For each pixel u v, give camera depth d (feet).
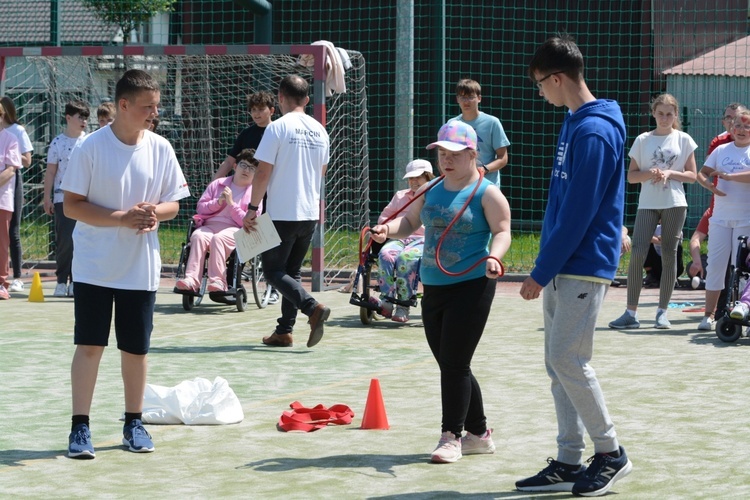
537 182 74.49
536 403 23.00
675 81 66.69
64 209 18.78
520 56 72.74
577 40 71.41
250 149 39.40
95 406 22.72
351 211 50.01
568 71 15.99
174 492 16.48
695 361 28.22
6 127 42.78
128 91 18.57
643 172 34.12
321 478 17.28
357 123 49.47
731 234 33.19
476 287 17.94
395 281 35.73
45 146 53.62
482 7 71.77
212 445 19.49
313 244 44.98
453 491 16.53
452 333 17.97
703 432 20.35
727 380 25.57
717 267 33.45
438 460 18.12
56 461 18.38
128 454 18.86
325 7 74.08
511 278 50.96
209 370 27.04
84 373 18.83
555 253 15.60
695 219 64.59
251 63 51.26
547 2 71.82
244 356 29.22
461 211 17.92
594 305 15.97
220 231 38.86
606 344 31.17
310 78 50.93
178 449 19.20
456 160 18.13
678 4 67.92
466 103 36.35
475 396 18.60
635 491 16.47
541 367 27.37
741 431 20.42
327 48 43.60
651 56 68.18
